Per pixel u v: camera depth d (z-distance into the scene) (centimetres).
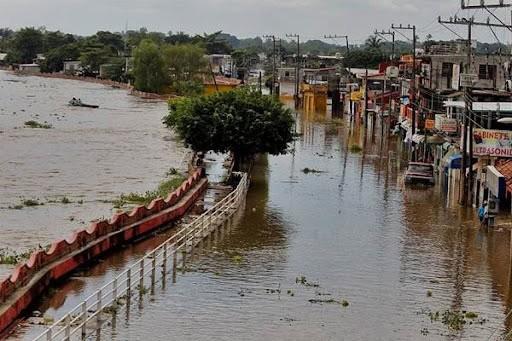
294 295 3612
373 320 3316
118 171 7594
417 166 7125
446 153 7231
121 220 4509
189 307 3362
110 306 3275
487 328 3269
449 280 4000
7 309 3023
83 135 10688
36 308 3306
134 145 9725
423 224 5356
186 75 19662
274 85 17875
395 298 3644
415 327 3253
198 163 7800
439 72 9862
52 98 18238
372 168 8150
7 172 7288
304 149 9631
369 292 3719
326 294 3653
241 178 6562
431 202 6222
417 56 11175
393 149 9850
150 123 12731
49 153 8731
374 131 12088
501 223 5362
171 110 10844
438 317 3388
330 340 3059
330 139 10869
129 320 3158
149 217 4853
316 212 5662
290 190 6600
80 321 3042
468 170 6047
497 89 8369
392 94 12212
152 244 4553
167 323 3148
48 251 3734
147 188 6644
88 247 4038
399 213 5728
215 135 6694
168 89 19788
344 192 6588
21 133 10662
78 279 3762
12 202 5809
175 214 5228
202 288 3647
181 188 5756
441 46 11475
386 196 6444
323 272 4038
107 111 15000
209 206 5838
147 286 3641
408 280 3962
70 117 13488
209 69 19600
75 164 7956
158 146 9706
